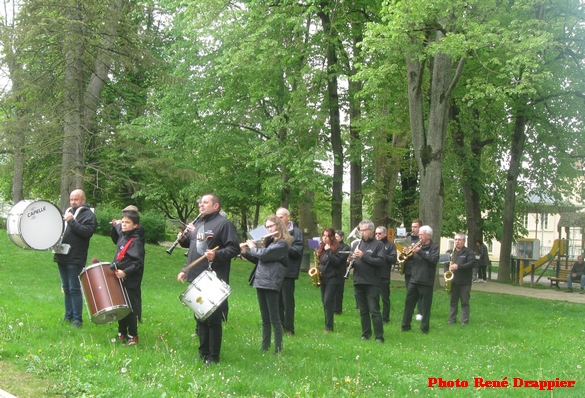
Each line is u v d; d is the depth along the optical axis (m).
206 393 5.72
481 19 15.16
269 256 7.77
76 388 5.51
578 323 12.84
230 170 28.11
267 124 19.39
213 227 7.08
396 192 33.75
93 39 16.84
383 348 9.09
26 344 7.08
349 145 21.31
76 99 17.45
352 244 10.09
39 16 16.17
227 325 9.99
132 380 5.91
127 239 7.80
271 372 6.88
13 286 13.02
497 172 28.56
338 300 12.45
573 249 36.75
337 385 6.53
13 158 20.47
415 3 13.45
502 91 16.36
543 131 24.23
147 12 24.94
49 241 8.09
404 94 20.41
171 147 23.17
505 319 13.00
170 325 9.41
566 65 21.84
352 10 19.75
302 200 27.73
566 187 27.66
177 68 20.75
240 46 18.11
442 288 18.25
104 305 7.14
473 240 25.92
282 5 18.02
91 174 19.55
